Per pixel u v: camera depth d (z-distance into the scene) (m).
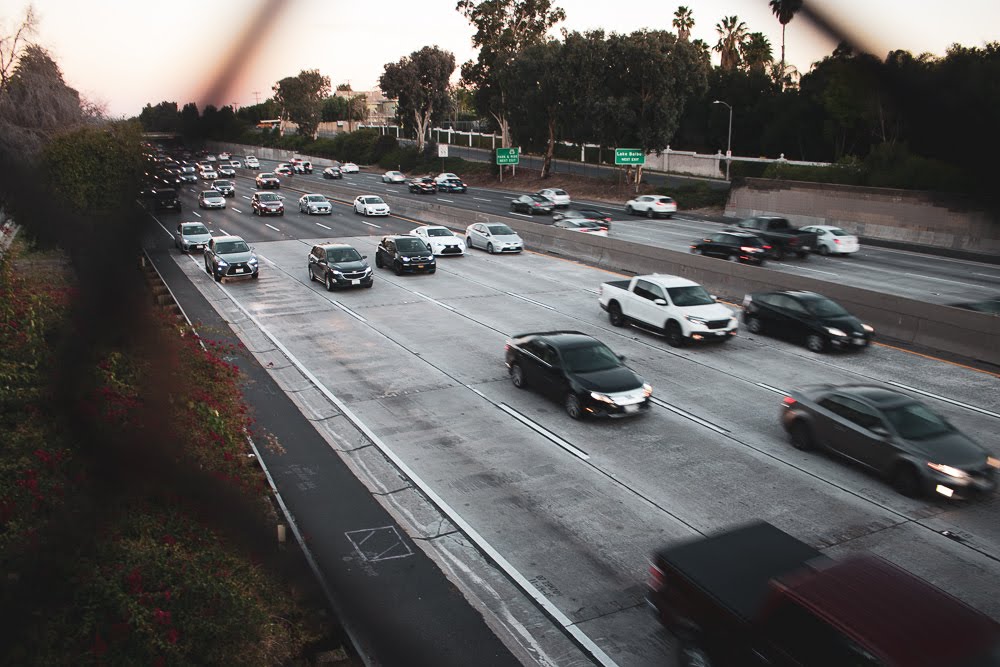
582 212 42.66
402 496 11.16
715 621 6.96
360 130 107.00
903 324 19.45
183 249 31.77
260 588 7.75
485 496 11.16
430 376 16.72
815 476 11.75
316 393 15.59
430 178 66.00
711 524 10.30
